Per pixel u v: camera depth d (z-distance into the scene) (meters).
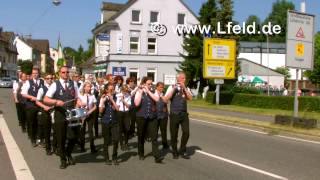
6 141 14.14
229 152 12.63
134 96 12.12
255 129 19.16
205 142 14.68
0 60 96.06
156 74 61.69
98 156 11.81
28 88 13.28
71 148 10.46
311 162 11.23
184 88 11.45
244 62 75.69
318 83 92.12
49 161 10.87
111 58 60.34
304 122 17.77
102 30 64.56
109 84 10.79
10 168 9.98
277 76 76.38
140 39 61.16
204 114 25.36
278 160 11.45
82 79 17.72
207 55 38.31
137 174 9.48
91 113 12.12
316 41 91.00
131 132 15.49
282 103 34.88
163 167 10.31
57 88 9.99
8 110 26.66
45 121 11.80
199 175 9.43
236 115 27.08
